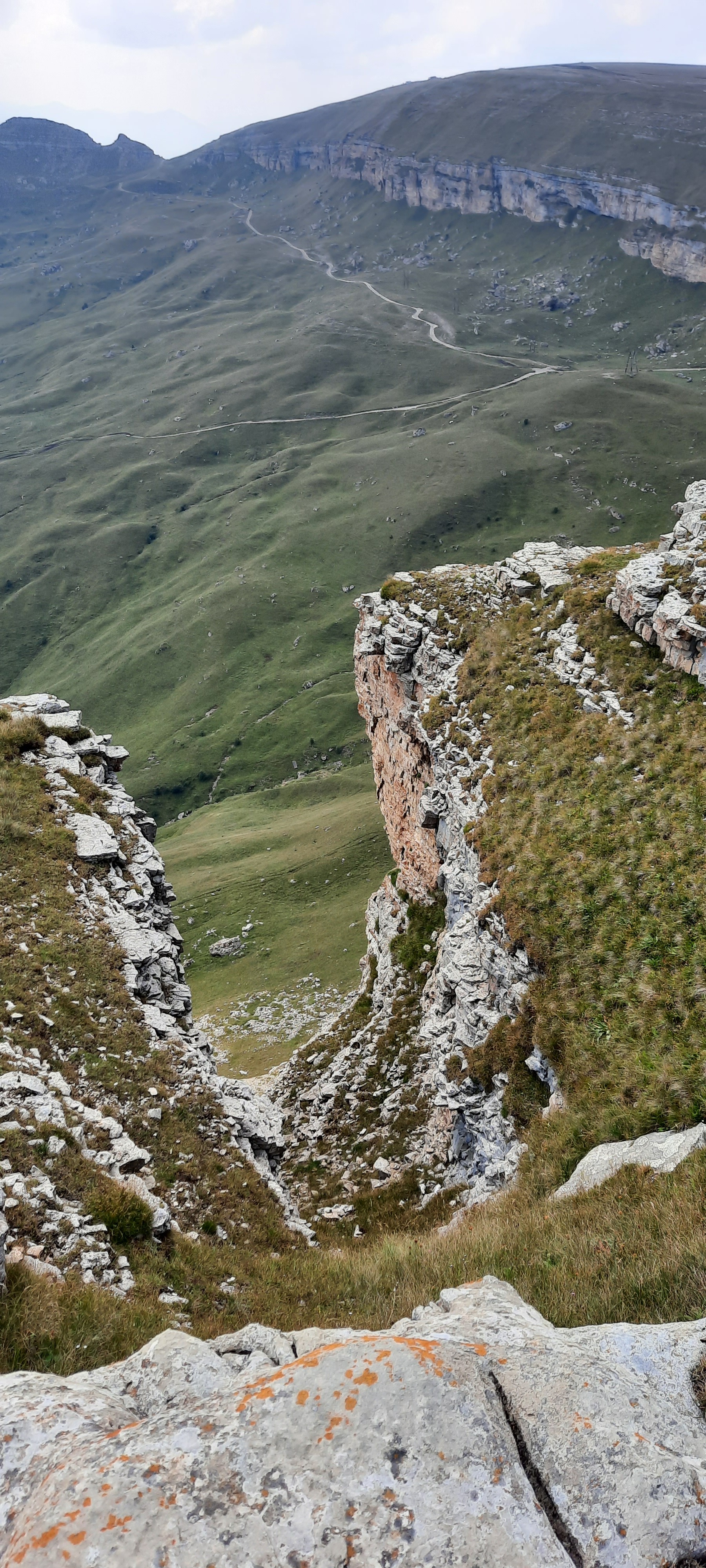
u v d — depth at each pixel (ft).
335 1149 143.54
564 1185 70.33
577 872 108.47
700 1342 29.63
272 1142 98.37
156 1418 23.25
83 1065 86.33
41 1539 19.03
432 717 168.04
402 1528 19.12
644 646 139.85
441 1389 22.44
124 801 145.18
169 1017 102.22
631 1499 20.83
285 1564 18.38
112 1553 18.52
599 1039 88.12
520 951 107.76
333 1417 21.74
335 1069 168.35
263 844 548.72
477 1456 20.80
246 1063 274.77
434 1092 132.46
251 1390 23.34
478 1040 113.39
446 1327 30.25
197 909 463.01
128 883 124.06
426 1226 103.81
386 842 468.34
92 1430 23.93
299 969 359.66
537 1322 32.35
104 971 102.01
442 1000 138.31
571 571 176.65
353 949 360.89
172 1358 30.45
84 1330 45.09
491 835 128.36
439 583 202.59
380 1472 20.29
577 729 135.13
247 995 345.92
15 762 140.46
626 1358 28.43
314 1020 300.40
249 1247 73.97
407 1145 131.23
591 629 150.71
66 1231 59.36
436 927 178.40
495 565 205.05
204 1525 19.12
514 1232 59.62
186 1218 73.92
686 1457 22.67
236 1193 81.15
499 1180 90.84
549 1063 93.76
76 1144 70.59
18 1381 27.58
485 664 165.17
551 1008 96.12
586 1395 23.97
